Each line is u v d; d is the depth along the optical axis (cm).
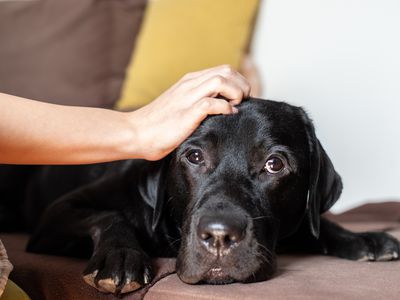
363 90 322
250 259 150
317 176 182
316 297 134
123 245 158
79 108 148
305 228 198
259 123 171
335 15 326
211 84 153
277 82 339
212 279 150
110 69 338
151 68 322
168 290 146
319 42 330
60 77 333
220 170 167
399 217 268
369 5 320
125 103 326
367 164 323
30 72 335
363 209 281
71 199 197
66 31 337
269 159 171
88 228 179
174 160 178
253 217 157
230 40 323
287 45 336
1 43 339
